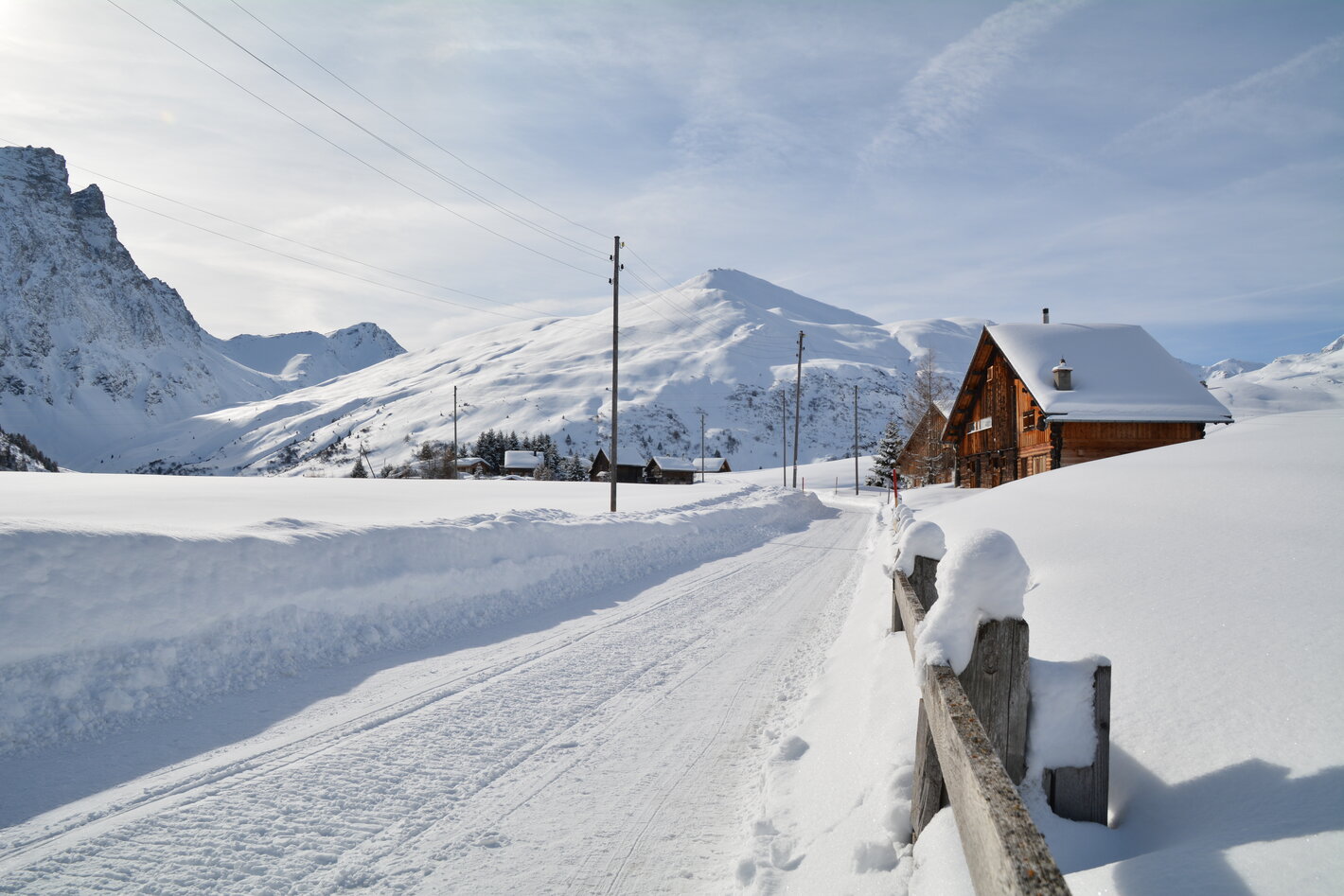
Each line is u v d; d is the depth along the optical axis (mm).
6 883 3199
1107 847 2322
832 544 19422
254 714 5516
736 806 4105
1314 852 1784
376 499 22625
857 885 2689
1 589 5332
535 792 4297
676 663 7191
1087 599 4773
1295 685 2729
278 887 3246
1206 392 27484
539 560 11438
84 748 4773
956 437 41531
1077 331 31188
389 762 4680
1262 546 4594
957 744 1953
